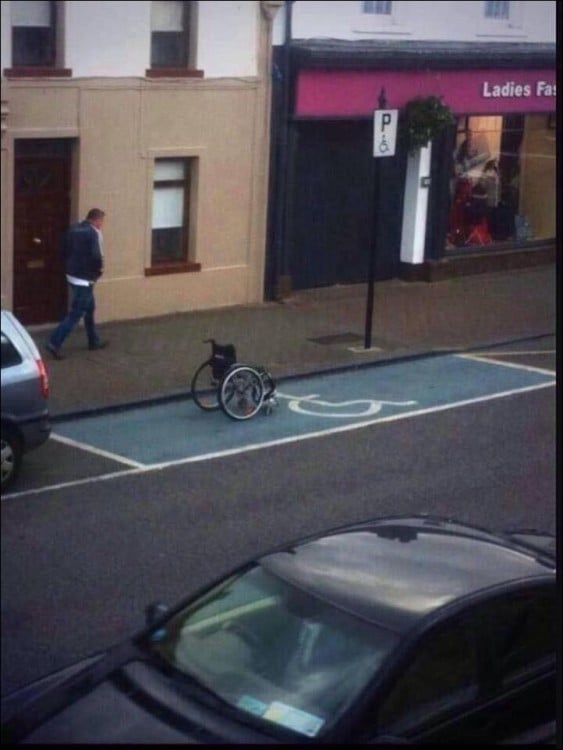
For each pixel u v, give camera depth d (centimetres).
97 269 1683
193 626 639
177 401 1524
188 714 584
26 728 595
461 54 2025
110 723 586
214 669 608
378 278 2141
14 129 1795
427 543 665
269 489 1220
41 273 1881
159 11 1903
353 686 570
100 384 1555
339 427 1425
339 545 666
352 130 2092
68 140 1862
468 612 601
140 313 1897
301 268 2053
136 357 1672
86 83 1838
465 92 2044
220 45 1950
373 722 560
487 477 1225
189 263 1925
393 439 1372
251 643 612
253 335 1792
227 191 1972
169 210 1950
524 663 612
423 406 1497
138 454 1334
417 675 577
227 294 1977
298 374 1612
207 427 1430
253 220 1992
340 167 2091
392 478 1239
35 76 1795
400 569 634
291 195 2039
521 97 1967
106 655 647
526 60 1945
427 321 1861
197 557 1043
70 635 893
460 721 579
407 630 586
